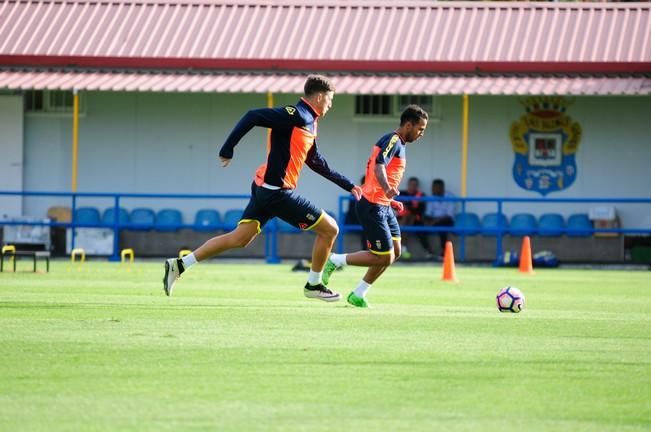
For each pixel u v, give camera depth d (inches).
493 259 2933.1
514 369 881.5
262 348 965.8
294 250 2960.1
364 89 2738.7
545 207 2984.7
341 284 1910.7
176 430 658.2
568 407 741.9
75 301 1389.0
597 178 2982.3
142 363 881.5
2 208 3019.2
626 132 2977.4
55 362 882.8
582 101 2984.7
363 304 1374.3
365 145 3019.2
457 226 2972.4
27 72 2851.9
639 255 2888.8
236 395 762.2
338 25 2989.7
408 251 2935.5
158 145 3026.6
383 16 3021.7
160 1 3065.9
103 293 1547.7
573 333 1127.6
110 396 755.4
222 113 3021.7
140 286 1720.0
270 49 2901.1
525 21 2992.1
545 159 2989.7
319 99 1270.9
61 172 3026.6
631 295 1740.9
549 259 2733.8
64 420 683.4
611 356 961.5
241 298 1497.3
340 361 903.7
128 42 2920.8
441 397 765.3
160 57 2871.6
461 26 2982.3
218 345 979.9
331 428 666.8
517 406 741.3
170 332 1063.6
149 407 721.6
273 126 1249.4
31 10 3026.6
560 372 872.9
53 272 2110.0
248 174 3026.6
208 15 3021.7
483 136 2994.6
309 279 1341.0
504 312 1358.3
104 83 2765.7
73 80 2792.8
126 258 2847.0
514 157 2992.1
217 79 2812.5
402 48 2908.5
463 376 845.8
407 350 970.7
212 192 3021.7
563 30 2955.2
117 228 2709.2
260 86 2748.5
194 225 2736.2
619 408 741.9
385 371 861.8
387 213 1353.3
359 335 1068.5
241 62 2876.5
